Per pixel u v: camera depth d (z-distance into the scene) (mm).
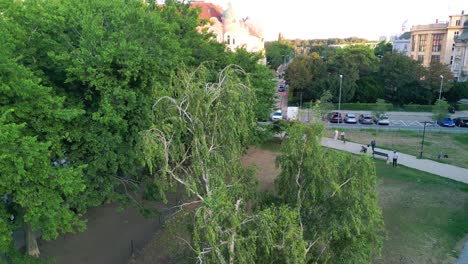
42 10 16734
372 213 11461
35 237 19062
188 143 11195
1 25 14633
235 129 10602
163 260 18328
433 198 24938
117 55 16297
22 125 11578
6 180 11164
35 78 14102
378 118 48812
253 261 10195
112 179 18125
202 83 11305
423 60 82375
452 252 18719
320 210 11758
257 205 12289
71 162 16391
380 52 112188
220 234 9961
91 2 17922
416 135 42438
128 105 16578
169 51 19078
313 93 60938
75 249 19562
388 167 31219
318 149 11367
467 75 73062
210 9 74500
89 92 17281
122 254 19156
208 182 10773
